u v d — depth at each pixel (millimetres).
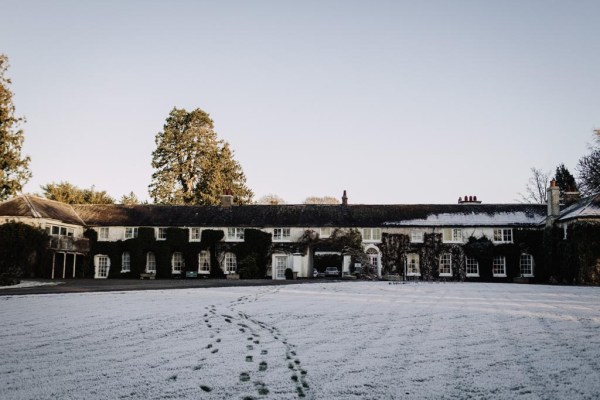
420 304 21906
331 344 13328
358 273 46062
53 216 47250
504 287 33500
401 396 9172
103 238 50562
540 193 71938
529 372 10539
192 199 70562
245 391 9438
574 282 40688
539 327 15562
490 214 48812
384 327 15836
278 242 48969
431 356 11977
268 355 12133
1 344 13312
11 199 47781
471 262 47156
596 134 55656
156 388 9617
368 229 48344
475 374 10453
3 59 51625
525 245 46406
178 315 18391
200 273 49375
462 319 17312
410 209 50500
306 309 20172
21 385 9773
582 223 40188
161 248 49469
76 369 10906
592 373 10375
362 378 10219
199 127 71875
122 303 22031
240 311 19562
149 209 53031
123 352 12461
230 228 49625
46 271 44656
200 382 9984
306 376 10367
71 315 18250
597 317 17484
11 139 51750
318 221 49188
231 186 73500
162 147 71062
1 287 30562
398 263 47500
